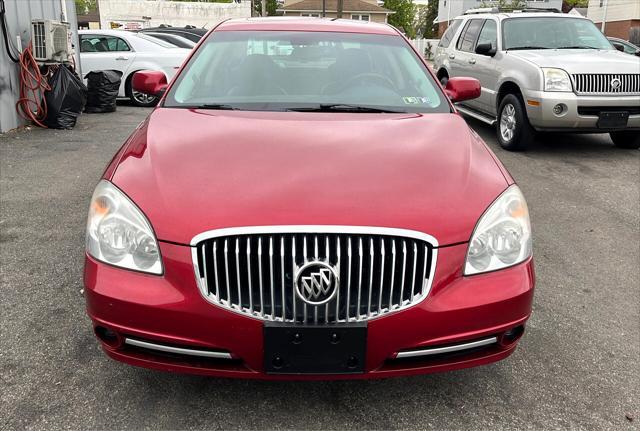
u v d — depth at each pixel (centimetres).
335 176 230
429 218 215
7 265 373
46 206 493
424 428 234
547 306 342
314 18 417
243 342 209
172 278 210
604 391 262
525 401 253
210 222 209
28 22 849
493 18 847
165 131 275
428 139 273
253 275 207
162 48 1177
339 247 204
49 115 847
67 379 258
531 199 557
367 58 362
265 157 244
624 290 367
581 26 822
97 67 1149
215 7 3622
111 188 229
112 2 3447
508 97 747
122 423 231
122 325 213
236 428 230
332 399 250
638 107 691
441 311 212
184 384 256
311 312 206
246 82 338
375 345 209
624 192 587
